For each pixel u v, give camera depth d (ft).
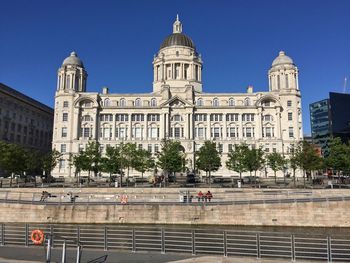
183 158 286.87
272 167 288.71
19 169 264.72
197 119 397.39
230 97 405.59
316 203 158.20
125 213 161.68
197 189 208.54
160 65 456.86
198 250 86.79
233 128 395.34
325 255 85.97
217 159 284.20
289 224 157.58
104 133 398.62
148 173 361.51
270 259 75.25
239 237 113.09
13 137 404.36
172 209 161.79
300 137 385.91
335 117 423.64
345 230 151.12
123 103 409.69
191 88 404.16
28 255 75.82
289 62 403.34
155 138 392.27
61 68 409.90
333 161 253.03
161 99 404.98
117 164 270.67
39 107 458.50
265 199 167.43
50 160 295.07
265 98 393.50
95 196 184.14
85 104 402.31
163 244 82.58
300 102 395.34
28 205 164.96
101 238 102.42
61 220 161.99
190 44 469.98
